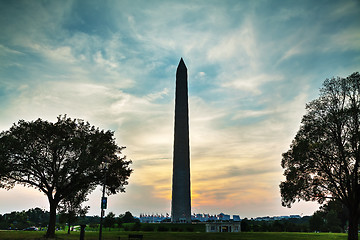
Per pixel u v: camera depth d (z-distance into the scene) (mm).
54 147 36031
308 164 35531
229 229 64125
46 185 37250
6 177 37031
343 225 74625
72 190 39219
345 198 34656
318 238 39406
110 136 42094
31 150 36438
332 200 38062
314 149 34812
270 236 43031
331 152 34688
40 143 37312
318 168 35844
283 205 37031
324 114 36125
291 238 39188
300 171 36406
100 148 39344
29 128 37031
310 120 36531
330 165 35375
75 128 40312
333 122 34625
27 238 33625
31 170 36906
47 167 36875
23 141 35500
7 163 34906
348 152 33344
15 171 36281
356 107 34156
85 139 39156
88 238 35312
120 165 41469
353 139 32844
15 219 117812
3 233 41875
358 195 33500
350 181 34469
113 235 43188
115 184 41812
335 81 36219
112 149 40812
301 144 35156
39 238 33781
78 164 36219
